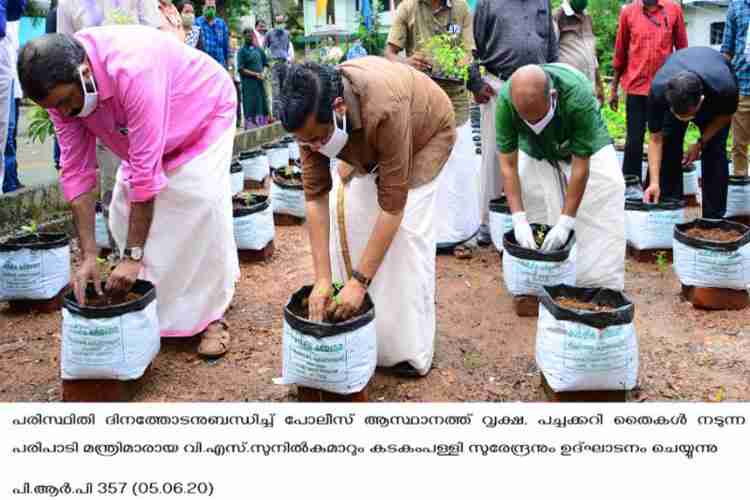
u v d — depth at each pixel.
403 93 2.89
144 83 3.09
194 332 3.73
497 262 5.28
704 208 5.24
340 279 3.51
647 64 6.61
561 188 4.41
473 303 4.46
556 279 4.05
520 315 4.23
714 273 4.12
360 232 3.35
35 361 3.69
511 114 3.99
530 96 3.64
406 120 2.87
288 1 30.89
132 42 3.13
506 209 5.16
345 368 2.99
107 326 3.10
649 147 5.14
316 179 3.11
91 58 3.02
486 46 5.31
